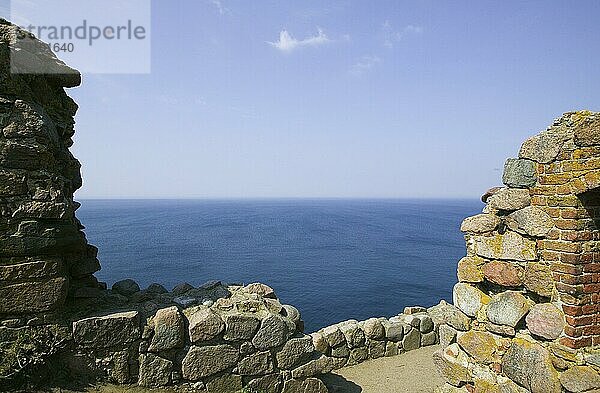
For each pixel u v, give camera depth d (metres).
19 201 4.53
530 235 4.88
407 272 37.06
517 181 5.05
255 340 5.61
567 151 4.48
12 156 4.55
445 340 6.24
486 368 5.38
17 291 4.48
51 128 5.10
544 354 4.66
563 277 4.51
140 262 36.69
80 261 5.61
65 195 5.25
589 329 4.48
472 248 5.74
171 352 5.23
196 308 5.77
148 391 5.07
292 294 28.17
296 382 5.90
